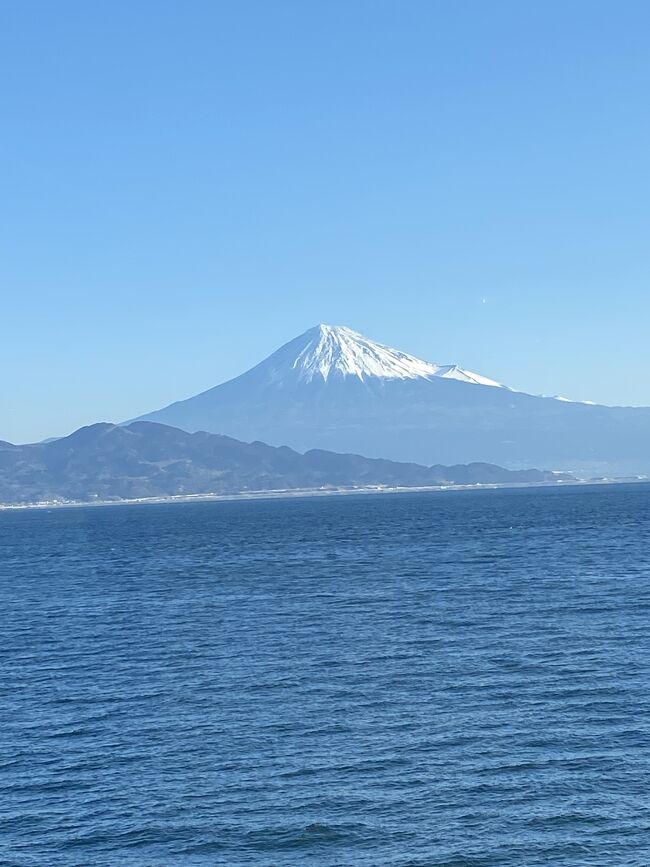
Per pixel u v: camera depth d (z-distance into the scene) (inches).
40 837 1362.0
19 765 1654.8
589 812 1380.4
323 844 1309.1
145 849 1312.7
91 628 3070.9
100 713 1971.0
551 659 2319.1
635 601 3228.3
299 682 2165.4
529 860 1251.2
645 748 1626.5
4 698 2137.1
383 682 2140.7
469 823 1357.0
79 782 1561.3
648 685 2032.5
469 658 2361.0
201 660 2452.0
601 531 6948.8
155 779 1560.0
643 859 1244.5
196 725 1851.6
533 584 3804.1
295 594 3742.6
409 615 3080.7
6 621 3329.2
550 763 1571.1
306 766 1593.3
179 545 7190.0
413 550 5831.7
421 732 1754.4
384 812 1400.1
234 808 1432.1
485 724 1795.0
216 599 3673.7
